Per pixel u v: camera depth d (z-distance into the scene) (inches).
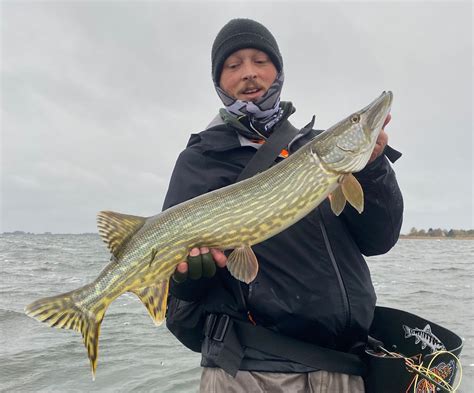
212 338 32.7
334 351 31.9
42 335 107.3
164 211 34.3
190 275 32.4
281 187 34.3
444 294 158.6
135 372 79.7
